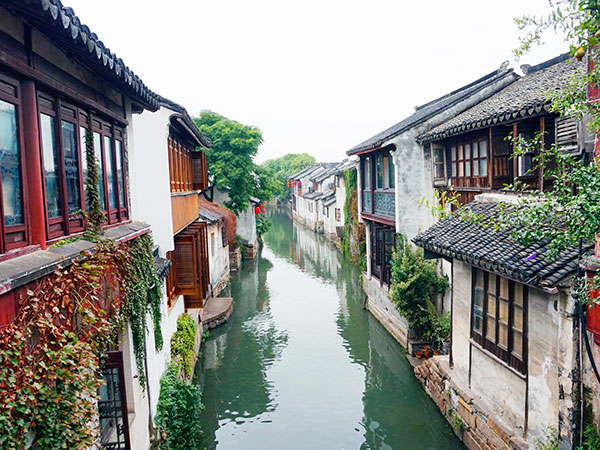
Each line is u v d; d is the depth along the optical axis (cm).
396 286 1328
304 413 1134
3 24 367
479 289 881
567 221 408
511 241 745
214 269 2136
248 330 1717
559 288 616
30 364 353
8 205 377
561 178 418
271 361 1441
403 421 1072
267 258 3244
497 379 815
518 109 868
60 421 376
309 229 4853
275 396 1223
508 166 1023
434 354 1297
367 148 1564
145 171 1045
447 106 1421
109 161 646
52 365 372
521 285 734
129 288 638
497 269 714
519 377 740
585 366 609
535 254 654
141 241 712
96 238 513
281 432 1055
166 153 1055
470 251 792
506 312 782
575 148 686
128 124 721
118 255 573
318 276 2589
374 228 1767
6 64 360
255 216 3428
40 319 365
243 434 1050
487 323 850
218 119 2952
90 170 552
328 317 1848
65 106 490
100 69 517
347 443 1005
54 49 459
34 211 412
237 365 1417
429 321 1328
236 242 2917
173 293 1308
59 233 464
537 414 695
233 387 1279
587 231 391
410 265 1327
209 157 2812
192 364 1238
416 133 1428
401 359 1369
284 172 8931
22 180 398
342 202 3338
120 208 676
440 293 1359
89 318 443
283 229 5259
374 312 1792
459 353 981
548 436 661
